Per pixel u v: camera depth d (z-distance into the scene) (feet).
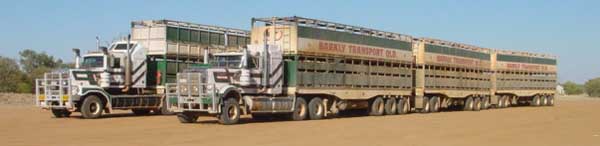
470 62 129.49
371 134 63.41
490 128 72.69
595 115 104.63
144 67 97.14
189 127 71.36
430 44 115.44
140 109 98.78
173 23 100.32
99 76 91.15
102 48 91.76
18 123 77.56
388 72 104.32
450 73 122.21
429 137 60.90
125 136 60.18
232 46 107.96
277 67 84.12
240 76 79.00
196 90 75.61
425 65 113.91
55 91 89.35
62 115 92.84
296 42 84.58
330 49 90.94
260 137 59.72
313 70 88.17
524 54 151.23
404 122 82.33
